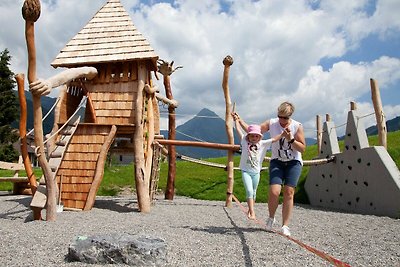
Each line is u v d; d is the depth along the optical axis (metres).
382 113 10.77
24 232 5.91
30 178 8.02
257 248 4.90
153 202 11.48
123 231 6.21
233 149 11.73
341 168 12.21
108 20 11.07
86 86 10.51
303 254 4.62
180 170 19.58
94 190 9.59
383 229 7.11
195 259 4.28
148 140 10.50
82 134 9.99
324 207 13.06
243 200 14.66
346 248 5.17
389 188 9.76
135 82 10.26
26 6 6.28
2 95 38.62
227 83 12.27
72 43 10.69
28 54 6.59
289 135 5.70
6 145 35.59
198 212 9.82
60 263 4.09
